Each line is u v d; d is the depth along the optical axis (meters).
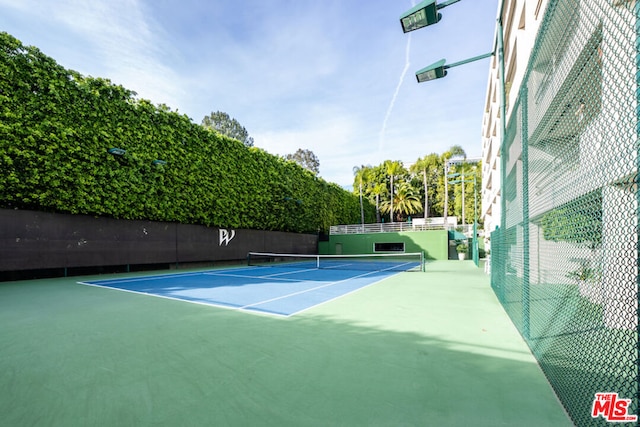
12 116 10.81
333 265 20.50
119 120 14.15
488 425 2.21
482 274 13.64
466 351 3.74
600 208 2.51
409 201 46.75
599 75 2.45
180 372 3.17
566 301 3.10
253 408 2.47
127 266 14.73
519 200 5.01
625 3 1.87
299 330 4.71
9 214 11.18
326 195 30.91
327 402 2.55
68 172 12.30
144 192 14.95
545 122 3.74
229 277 12.72
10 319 5.47
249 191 21.17
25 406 2.54
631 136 1.90
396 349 3.83
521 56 10.99
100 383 2.94
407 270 15.97
